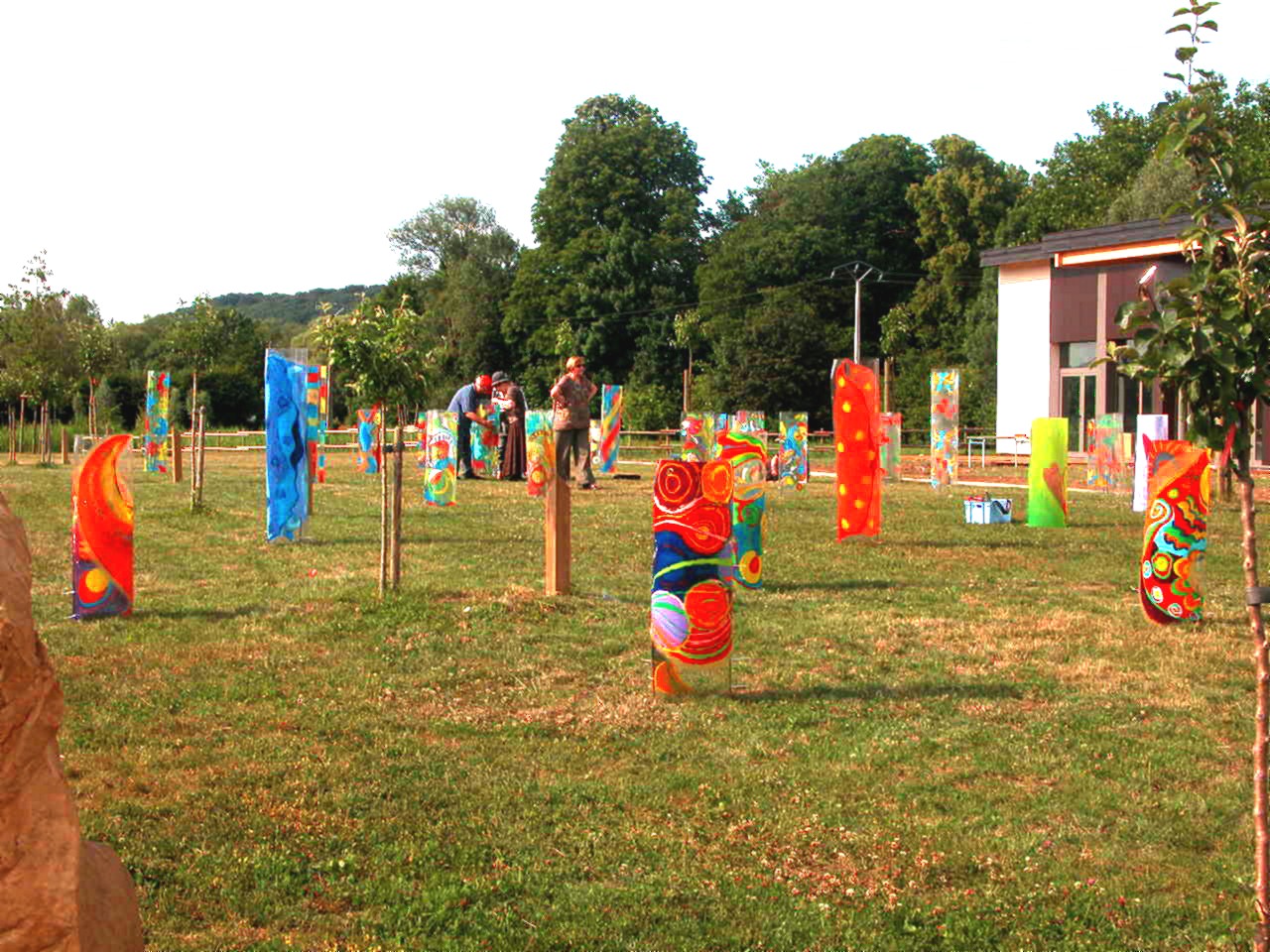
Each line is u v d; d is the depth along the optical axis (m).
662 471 7.95
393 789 6.20
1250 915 4.96
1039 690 8.26
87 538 9.97
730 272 67.81
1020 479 28.38
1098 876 5.35
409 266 83.69
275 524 14.66
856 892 5.14
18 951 2.45
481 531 16.06
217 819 5.75
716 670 8.00
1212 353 4.20
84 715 7.35
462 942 4.61
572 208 68.94
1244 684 8.44
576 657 8.98
